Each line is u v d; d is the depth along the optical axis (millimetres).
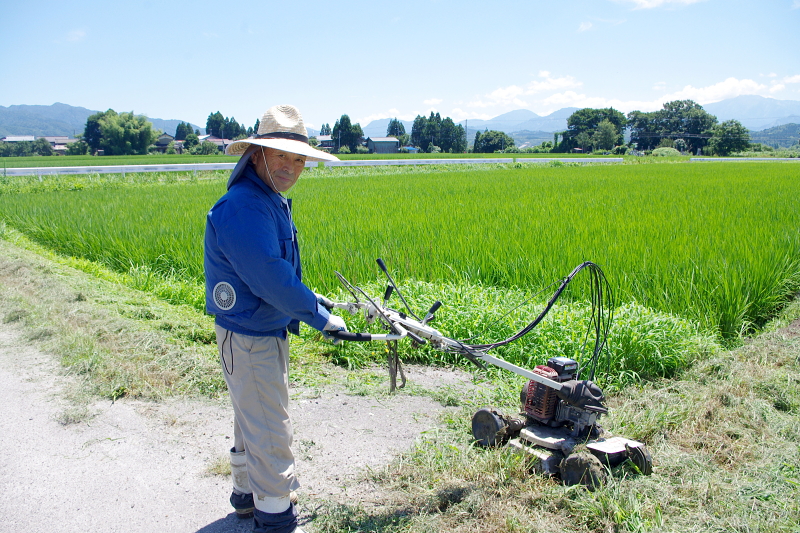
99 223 12828
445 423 4285
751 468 3518
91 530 2988
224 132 179000
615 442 3414
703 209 13383
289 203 2990
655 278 6980
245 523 3072
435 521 2977
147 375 4930
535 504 3117
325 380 5102
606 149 121062
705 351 5480
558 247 8383
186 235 10695
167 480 3479
